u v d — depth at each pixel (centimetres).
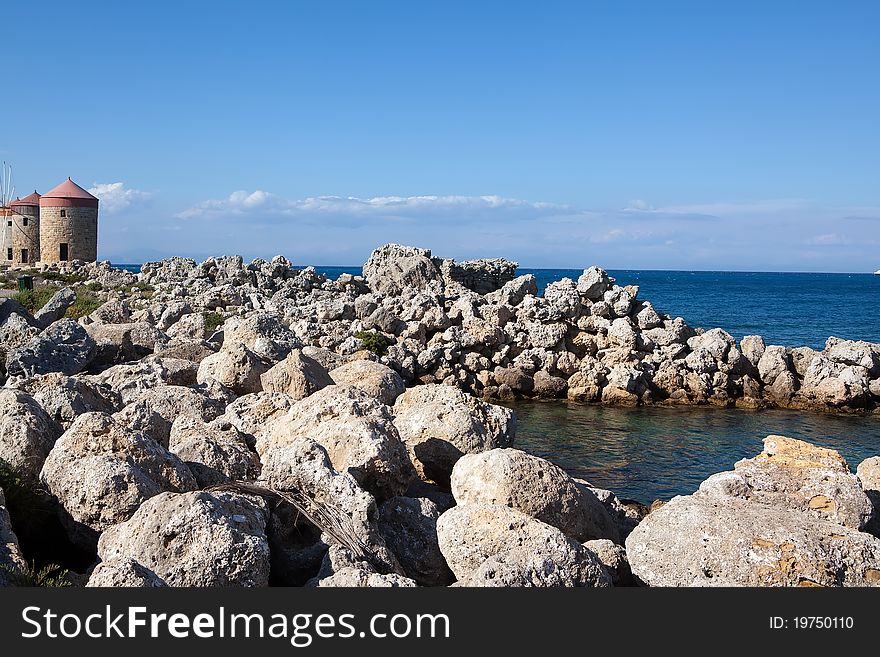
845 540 1014
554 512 1172
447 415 1497
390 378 1944
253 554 945
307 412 1383
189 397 1667
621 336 4016
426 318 4075
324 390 1490
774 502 1191
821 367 3691
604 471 2497
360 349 3812
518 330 4091
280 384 1834
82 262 7044
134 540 956
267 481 1170
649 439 2970
